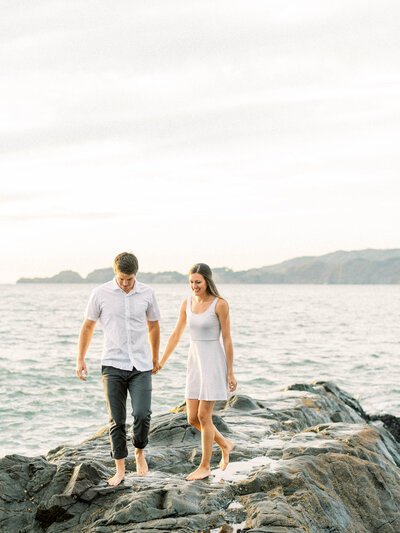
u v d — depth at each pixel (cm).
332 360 2456
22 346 2800
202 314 518
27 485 514
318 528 473
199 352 526
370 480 570
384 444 723
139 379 501
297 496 497
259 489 515
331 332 3919
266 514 452
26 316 5438
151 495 476
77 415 1393
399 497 566
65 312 6334
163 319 4962
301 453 613
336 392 1241
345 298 14012
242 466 586
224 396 524
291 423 842
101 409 1455
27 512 488
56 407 1467
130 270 489
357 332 3934
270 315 6125
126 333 499
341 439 675
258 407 933
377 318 5659
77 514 475
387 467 623
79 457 604
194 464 601
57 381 1806
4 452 1098
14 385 1734
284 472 532
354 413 1120
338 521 499
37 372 1972
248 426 790
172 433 684
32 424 1305
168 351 536
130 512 455
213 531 439
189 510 464
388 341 3328
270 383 1884
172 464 598
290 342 3197
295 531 431
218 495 493
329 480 550
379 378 2019
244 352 2686
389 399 1667
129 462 588
